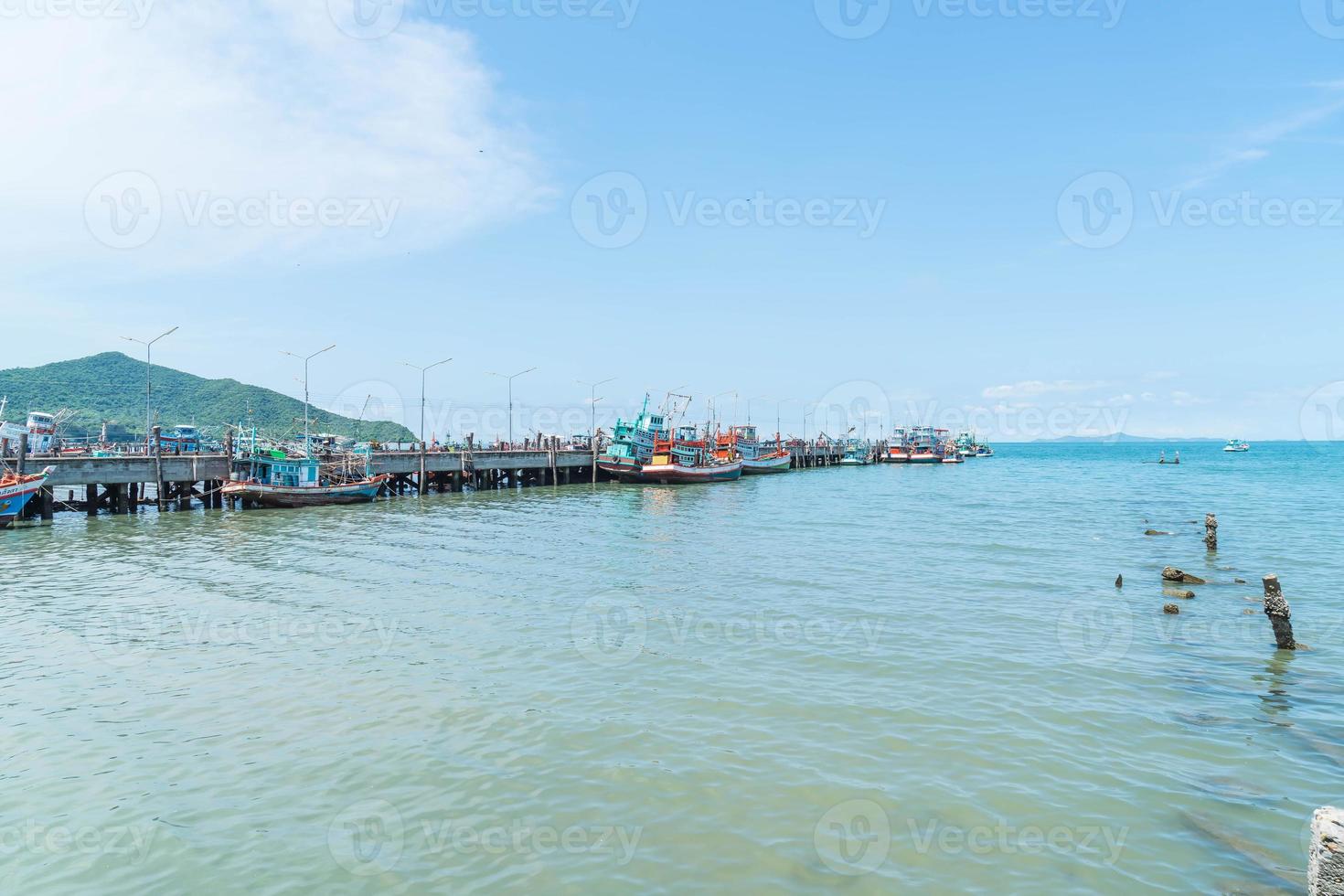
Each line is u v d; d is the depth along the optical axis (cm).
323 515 5253
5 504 4306
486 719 1433
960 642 1928
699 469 8869
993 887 904
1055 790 1143
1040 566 3050
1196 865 945
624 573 2914
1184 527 4394
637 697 1545
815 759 1252
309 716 1455
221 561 3250
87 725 1419
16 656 1862
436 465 7006
